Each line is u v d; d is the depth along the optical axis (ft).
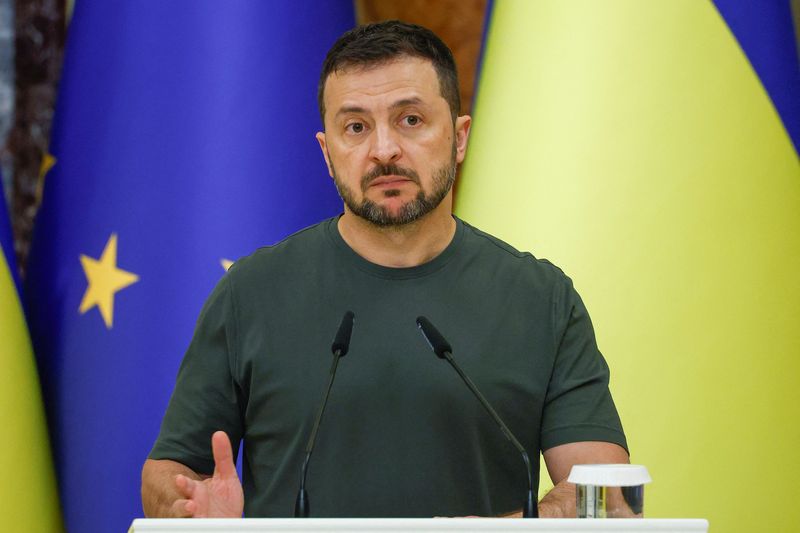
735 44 33.14
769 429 31.48
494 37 35.29
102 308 34.04
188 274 33.68
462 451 23.85
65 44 39.52
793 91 33.63
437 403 23.85
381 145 23.48
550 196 32.73
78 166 34.88
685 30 33.09
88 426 33.88
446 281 24.97
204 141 34.12
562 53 33.50
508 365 24.34
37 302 35.55
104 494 33.65
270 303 24.97
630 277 32.01
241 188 33.96
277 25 34.88
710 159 32.40
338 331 21.91
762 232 32.14
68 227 34.81
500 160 33.65
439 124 23.98
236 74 34.40
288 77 34.76
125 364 33.68
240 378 24.72
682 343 31.68
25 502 33.12
